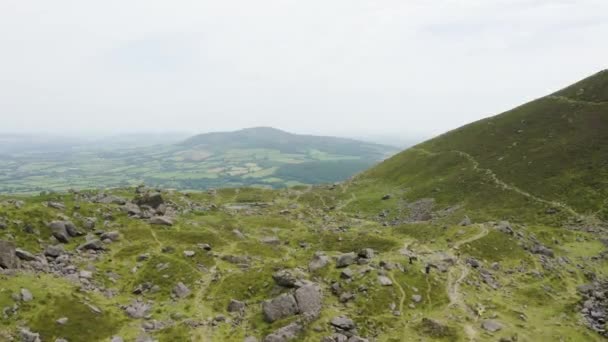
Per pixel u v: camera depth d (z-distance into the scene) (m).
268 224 139.88
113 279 81.94
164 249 97.00
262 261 100.94
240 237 118.56
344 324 65.56
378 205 180.75
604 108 184.50
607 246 103.62
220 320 70.88
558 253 99.69
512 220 130.00
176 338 64.62
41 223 94.62
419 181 194.00
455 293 76.81
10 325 58.84
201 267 91.69
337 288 77.44
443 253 92.50
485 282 82.94
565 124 185.62
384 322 67.50
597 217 120.00
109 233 100.56
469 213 144.12
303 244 117.69
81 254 89.50
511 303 76.06
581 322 71.06
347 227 143.62
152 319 70.31
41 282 71.75
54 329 60.84
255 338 64.31
